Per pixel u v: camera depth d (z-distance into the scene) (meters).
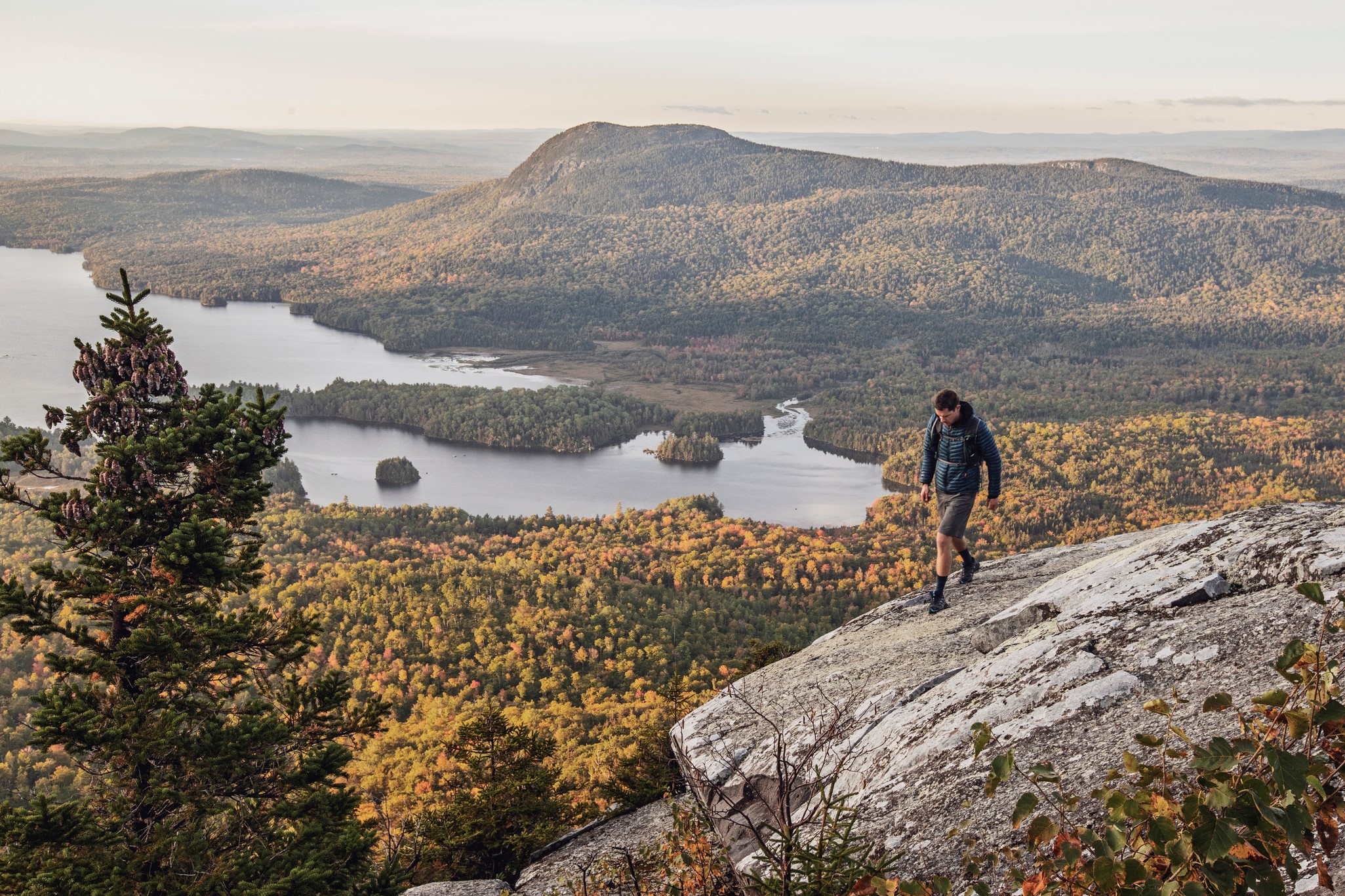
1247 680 4.91
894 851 4.98
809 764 6.95
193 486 14.09
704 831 6.54
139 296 14.12
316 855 12.85
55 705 12.58
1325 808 2.97
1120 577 7.18
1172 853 2.97
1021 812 3.49
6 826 11.74
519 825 17.94
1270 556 6.23
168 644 13.30
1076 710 5.42
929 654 8.41
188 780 13.48
